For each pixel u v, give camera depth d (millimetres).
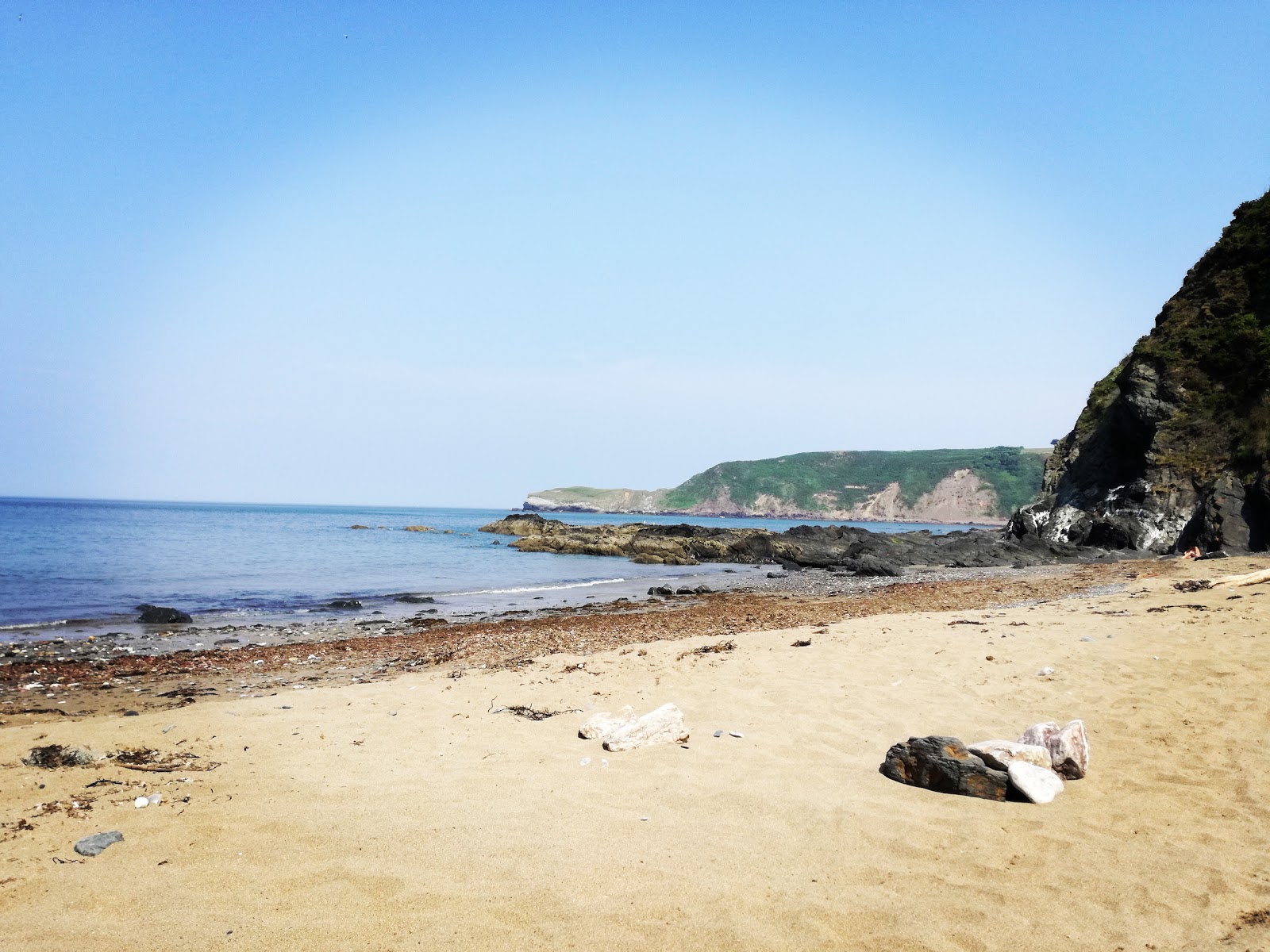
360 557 52312
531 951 4270
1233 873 5078
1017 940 4383
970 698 9461
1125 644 11812
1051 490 56062
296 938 4371
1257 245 45375
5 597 27234
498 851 5512
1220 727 7871
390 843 5637
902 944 4344
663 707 8383
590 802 6480
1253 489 37156
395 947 4289
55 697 12617
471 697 10531
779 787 6754
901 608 21047
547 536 68062
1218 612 14031
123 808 6266
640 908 4742
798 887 5020
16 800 6434
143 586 31906
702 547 57812
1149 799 6355
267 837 5723
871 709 9156
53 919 4520
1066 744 6852
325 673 14711
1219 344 43562
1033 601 20078
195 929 4449
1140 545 41500
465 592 33438
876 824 5977
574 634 18656
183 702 12203
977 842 5664
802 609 22312
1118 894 4863
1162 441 43344
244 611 25625
